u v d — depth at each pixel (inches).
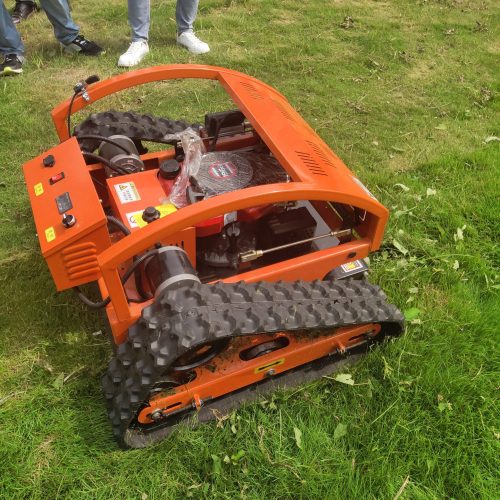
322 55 216.7
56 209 89.8
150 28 228.4
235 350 91.4
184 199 96.5
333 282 95.8
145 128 120.0
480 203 144.8
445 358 105.2
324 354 100.9
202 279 99.3
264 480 86.4
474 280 125.4
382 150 166.6
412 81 203.3
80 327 108.1
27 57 203.0
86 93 109.9
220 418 92.4
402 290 119.5
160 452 88.4
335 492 84.0
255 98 108.7
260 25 237.1
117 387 82.6
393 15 255.3
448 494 86.9
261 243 104.5
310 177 90.0
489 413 97.0
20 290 114.7
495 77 209.6
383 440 91.8
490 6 271.3
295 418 95.0
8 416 92.9
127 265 95.3
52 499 83.4
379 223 98.2
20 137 160.2
